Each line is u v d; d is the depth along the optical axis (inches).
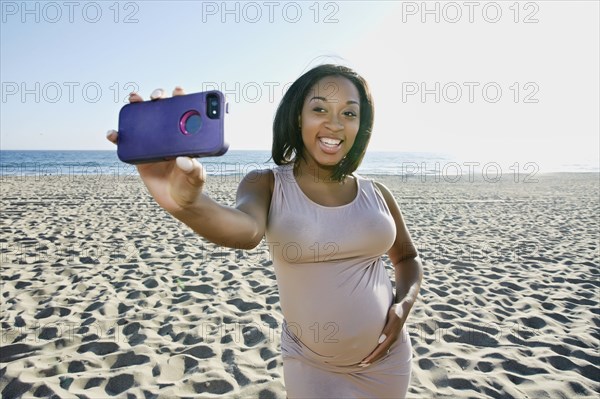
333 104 50.6
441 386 121.7
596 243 308.2
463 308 180.7
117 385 119.3
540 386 121.5
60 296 184.4
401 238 66.4
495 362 134.1
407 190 721.0
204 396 114.5
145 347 139.4
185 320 163.5
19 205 452.4
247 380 122.5
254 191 52.1
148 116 34.6
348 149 52.9
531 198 613.9
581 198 621.3
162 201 34.8
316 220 51.9
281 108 55.4
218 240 39.7
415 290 62.7
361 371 56.7
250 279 212.4
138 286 197.9
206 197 36.9
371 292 56.0
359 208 54.7
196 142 32.6
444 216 434.3
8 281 201.3
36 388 115.8
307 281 53.6
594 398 117.3
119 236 303.6
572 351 142.5
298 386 56.9
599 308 182.1
